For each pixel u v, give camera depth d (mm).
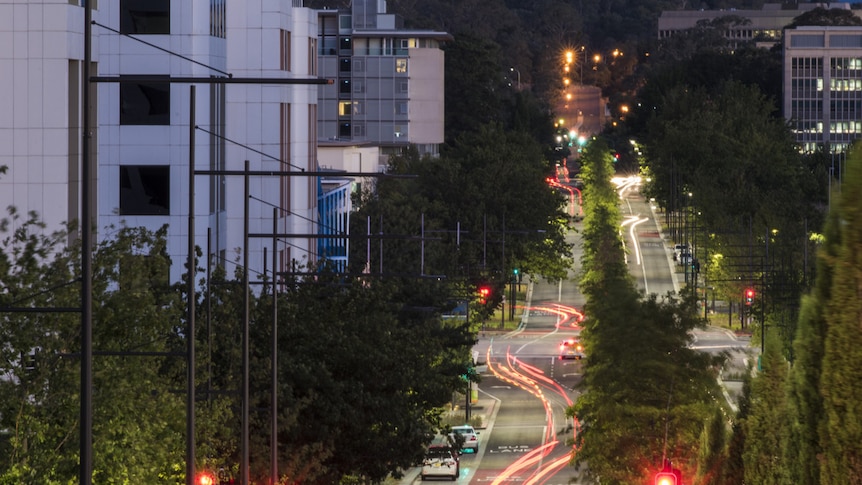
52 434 60875
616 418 111250
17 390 60281
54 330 62281
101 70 128625
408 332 103375
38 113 101125
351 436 95500
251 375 89875
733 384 173375
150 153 128750
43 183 100938
